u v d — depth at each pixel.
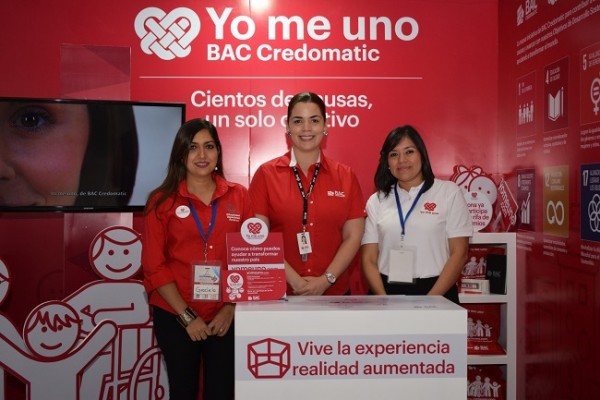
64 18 3.36
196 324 2.16
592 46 2.46
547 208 2.89
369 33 3.51
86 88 3.18
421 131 3.53
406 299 1.91
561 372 2.73
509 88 3.38
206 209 2.26
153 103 3.22
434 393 1.68
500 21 3.51
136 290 3.04
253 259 1.91
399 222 2.58
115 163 3.19
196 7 3.44
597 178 2.42
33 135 3.12
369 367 1.67
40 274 3.34
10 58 3.32
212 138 2.26
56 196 3.14
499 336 3.22
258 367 1.66
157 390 3.08
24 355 2.89
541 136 2.96
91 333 2.95
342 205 2.70
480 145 3.55
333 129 3.51
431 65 3.54
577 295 2.58
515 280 3.10
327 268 2.67
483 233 3.10
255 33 3.47
